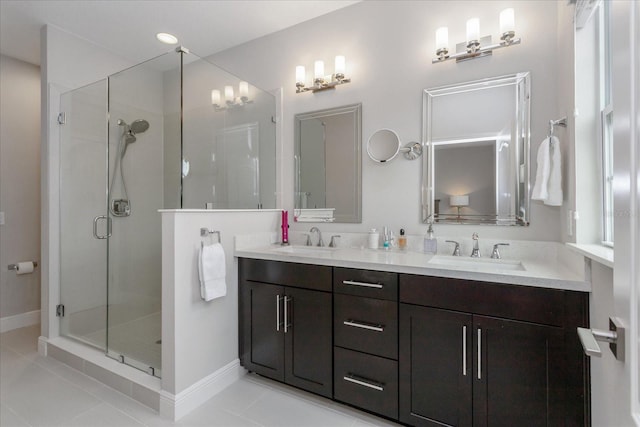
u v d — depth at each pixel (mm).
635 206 510
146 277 2211
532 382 1265
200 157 2273
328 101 2389
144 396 1748
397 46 2139
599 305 1072
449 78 1975
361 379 1622
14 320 2893
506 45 1777
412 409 1497
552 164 1505
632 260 523
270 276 1914
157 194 2258
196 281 1766
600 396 1050
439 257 1813
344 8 2324
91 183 2439
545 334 1241
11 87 2922
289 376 1849
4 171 2869
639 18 491
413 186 2080
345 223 2312
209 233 1859
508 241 1795
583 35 1341
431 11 2031
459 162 1945
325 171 2398
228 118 2416
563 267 1488
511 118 1812
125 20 2400
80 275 2426
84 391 1874
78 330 2410
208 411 1697
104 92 2404
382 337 1565
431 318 1449
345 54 2322
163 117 2254
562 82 1584
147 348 2107
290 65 2555
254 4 2264
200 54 2945
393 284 1536
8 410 1689
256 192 2535
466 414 1382
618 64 574
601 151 1298
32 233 3033
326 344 1724
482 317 1346
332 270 1704
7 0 2121
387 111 2166
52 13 2287
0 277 2832
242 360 2031
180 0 2193
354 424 1602
